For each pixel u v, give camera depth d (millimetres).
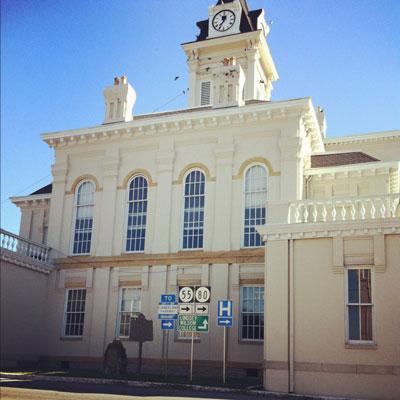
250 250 25312
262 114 26469
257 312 24703
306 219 20594
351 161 28172
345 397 17953
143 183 28641
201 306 20875
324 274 19469
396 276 18500
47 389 16734
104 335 27094
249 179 26500
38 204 36500
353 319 18906
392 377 17859
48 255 29250
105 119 30438
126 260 27562
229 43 40156
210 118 27281
